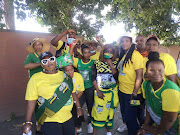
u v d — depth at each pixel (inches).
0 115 143.6
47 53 77.7
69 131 83.0
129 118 104.5
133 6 142.2
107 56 107.0
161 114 72.0
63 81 78.4
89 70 119.3
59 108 76.4
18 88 150.9
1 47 139.0
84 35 191.2
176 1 134.2
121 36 103.7
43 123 77.2
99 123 111.3
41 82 75.5
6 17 180.5
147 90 75.2
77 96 97.7
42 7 140.0
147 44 97.2
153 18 189.6
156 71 65.0
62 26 178.9
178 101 63.3
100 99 111.0
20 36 147.1
